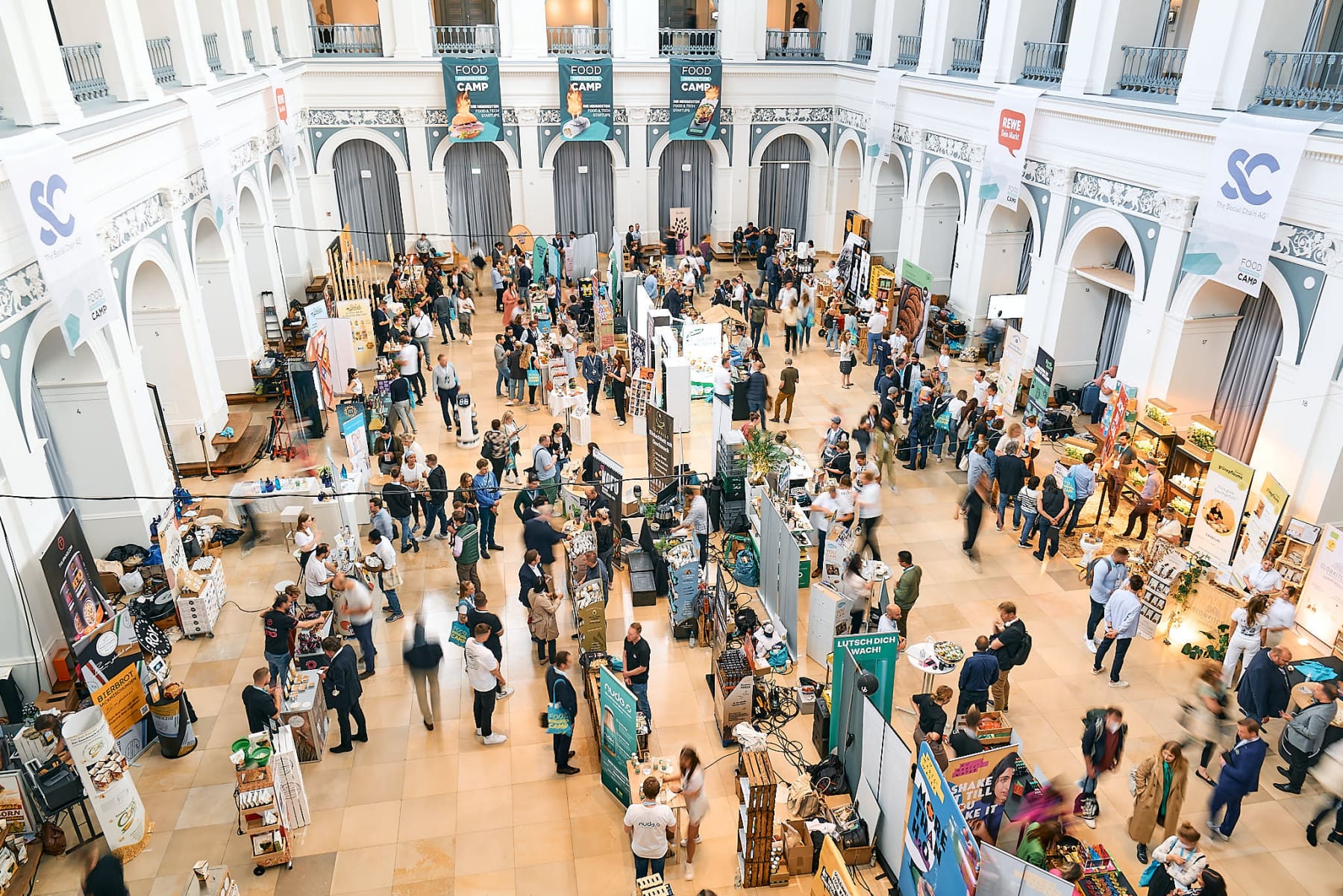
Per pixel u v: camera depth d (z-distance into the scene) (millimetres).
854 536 11508
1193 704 8953
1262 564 10023
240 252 15945
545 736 8859
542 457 12031
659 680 9461
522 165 23297
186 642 10156
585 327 18719
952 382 17016
